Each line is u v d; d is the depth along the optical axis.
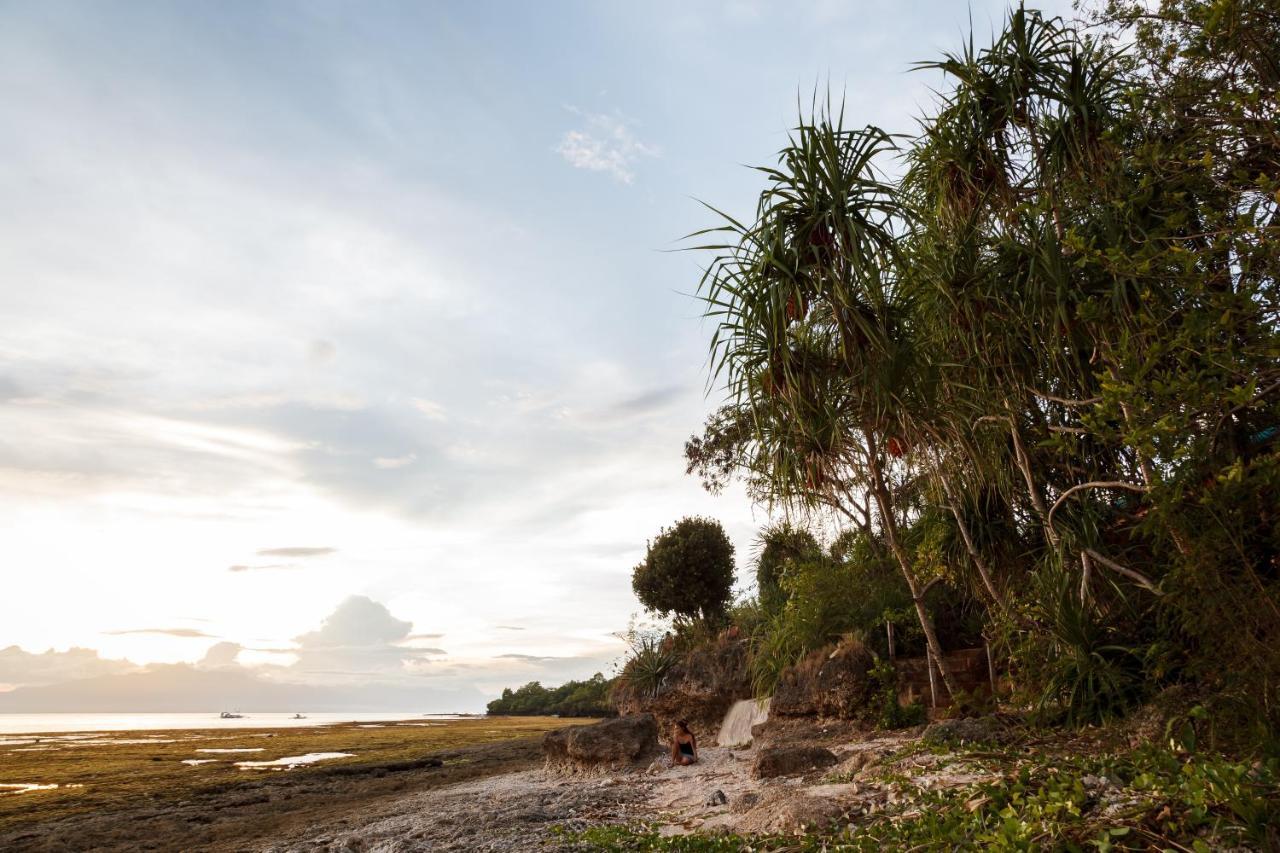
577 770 14.27
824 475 9.34
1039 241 7.74
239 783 17.53
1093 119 7.99
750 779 9.45
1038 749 6.66
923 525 10.73
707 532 24.92
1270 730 4.76
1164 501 5.26
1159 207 7.12
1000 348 8.23
